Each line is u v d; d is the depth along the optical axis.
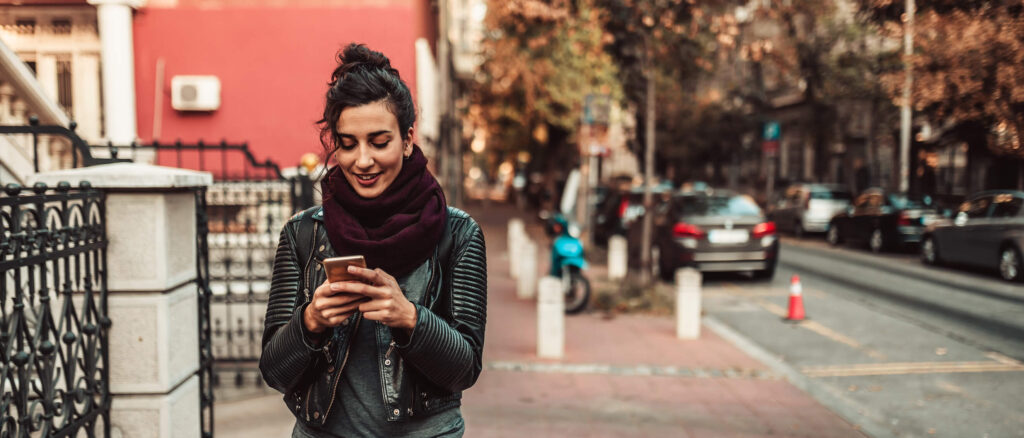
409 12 10.79
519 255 11.63
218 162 10.72
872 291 12.01
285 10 10.75
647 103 11.59
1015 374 7.08
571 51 20.53
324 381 1.92
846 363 7.58
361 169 1.84
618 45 11.45
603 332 8.94
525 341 8.38
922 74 10.33
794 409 5.91
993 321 9.50
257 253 7.63
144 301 3.31
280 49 10.77
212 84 10.55
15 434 2.63
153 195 3.30
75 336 3.01
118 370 3.33
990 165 21.28
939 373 7.15
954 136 18.58
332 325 1.76
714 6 11.41
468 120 32.69
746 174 43.50
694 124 32.72
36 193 2.77
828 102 25.23
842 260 16.39
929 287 12.30
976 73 9.33
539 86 22.38
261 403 5.67
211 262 7.24
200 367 3.79
